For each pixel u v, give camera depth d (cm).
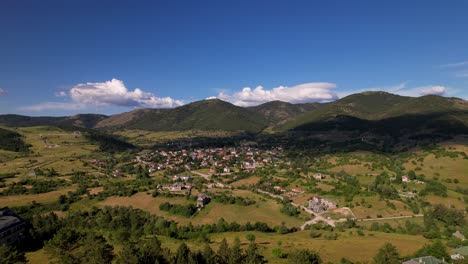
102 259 6912
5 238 9906
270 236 12950
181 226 14888
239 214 17000
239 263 7138
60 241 8319
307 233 13750
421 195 19588
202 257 6944
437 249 8931
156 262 6231
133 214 15812
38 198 19625
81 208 17938
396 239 12006
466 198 18450
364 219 16512
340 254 9719
